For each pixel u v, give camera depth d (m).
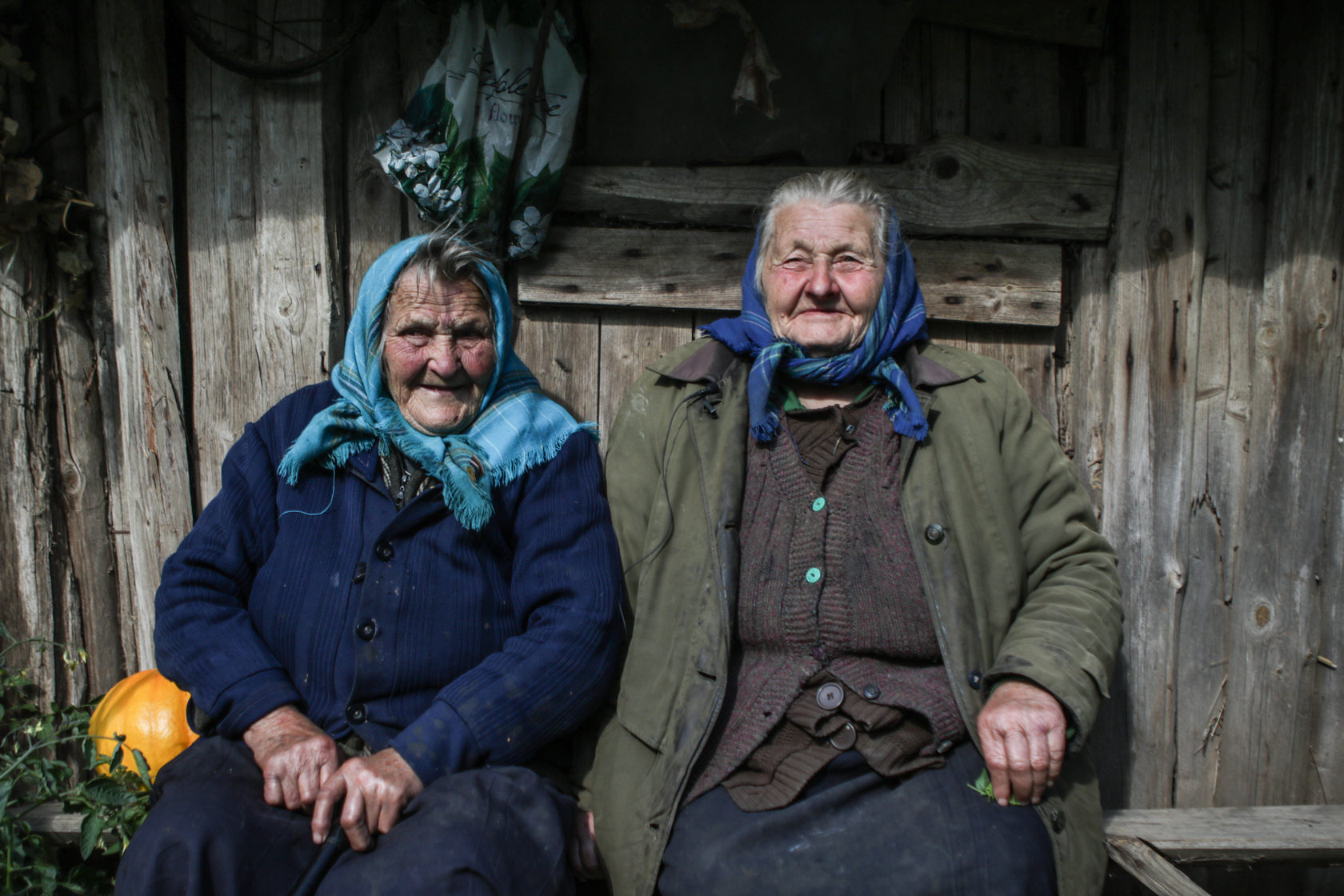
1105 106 2.19
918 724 1.66
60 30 2.15
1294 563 2.18
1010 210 2.17
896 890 1.50
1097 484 2.22
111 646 2.24
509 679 1.63
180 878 1.37
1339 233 2.12
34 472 2.14
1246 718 2.21
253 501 1.80
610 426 2.27
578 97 2.11
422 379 1.78
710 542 1.76
